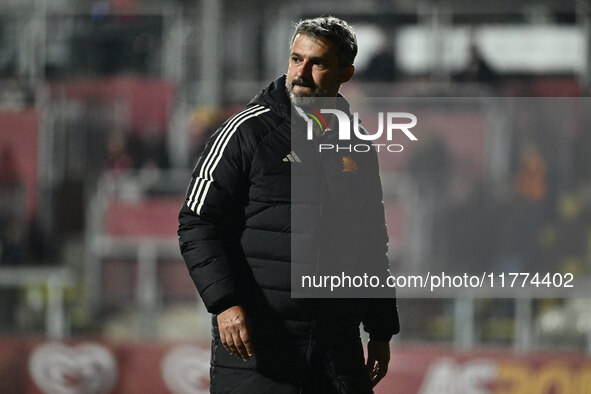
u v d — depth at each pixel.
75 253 36.97
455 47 42.41
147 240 37.31
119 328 34.91
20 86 41.00
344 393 12.02
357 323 12.23
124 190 38.75
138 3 43.31
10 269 35.47
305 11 42.88
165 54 42.94
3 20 42.28
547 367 33.00
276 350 11.80
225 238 11.75
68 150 39.78
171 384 33.97
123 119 41.03
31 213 38.28
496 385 33.06
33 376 34.12
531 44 42.56
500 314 33.91
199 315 35.09
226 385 11.91
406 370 33.16
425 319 33.81
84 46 42.53
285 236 11.71
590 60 42.12
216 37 42.06
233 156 11.64
